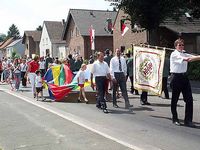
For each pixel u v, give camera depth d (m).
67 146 7.56
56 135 8.59
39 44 78.81
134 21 25.67
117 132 8.87
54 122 10.23
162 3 24.25
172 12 25.08
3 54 108.38
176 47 9.62
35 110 12.62
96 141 7.88
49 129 9.30
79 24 53.62
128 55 16.53
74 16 54.91
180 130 9.01
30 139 8.30
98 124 9.91
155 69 11.67
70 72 16.02
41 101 15.24
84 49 52.03
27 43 81.56
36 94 16.27
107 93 15.27
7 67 26.38
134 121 10.32
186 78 9.55
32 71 16.98
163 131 8.92
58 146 7.58
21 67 22.69
